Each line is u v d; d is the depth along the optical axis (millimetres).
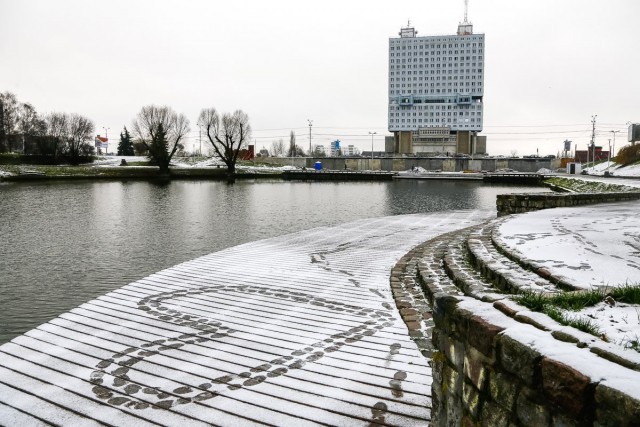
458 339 3592
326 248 14664
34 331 7230
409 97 159500
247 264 12117
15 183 57656
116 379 5633
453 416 3678
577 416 2457
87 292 11148
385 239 16625
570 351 2697
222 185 62531
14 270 13312
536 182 72125
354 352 6258
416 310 7859
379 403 4945
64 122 84750
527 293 4090
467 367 3436
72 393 5328
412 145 147250
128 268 13602
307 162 109125
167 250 16375
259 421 4699
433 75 157875
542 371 2672
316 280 10297
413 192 50312
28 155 79562
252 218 26016
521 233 10953
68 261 14523
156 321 7641
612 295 4285
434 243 13383
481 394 3240
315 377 5562
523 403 2818
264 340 6754
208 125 81875
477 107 156125
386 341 6625
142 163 89562
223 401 5082
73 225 22609
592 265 7348
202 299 8867
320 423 4633
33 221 24000
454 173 90188
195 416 4816
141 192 46594
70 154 84188
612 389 2283
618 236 10219
